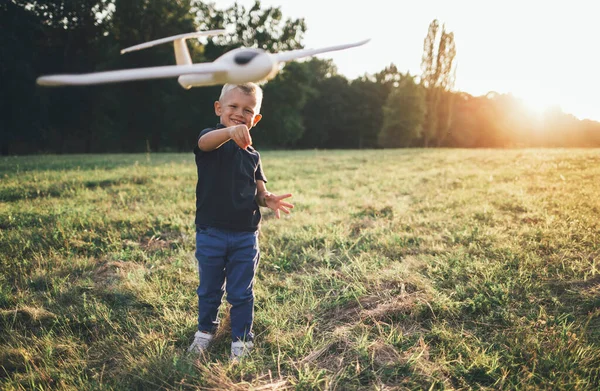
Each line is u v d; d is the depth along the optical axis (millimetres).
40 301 3242
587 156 12055
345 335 2619
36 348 2623
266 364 2416
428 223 5168
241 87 2445
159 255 4266
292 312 2984
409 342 2561
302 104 46062
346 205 6488
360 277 3453
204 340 2592
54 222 5172
